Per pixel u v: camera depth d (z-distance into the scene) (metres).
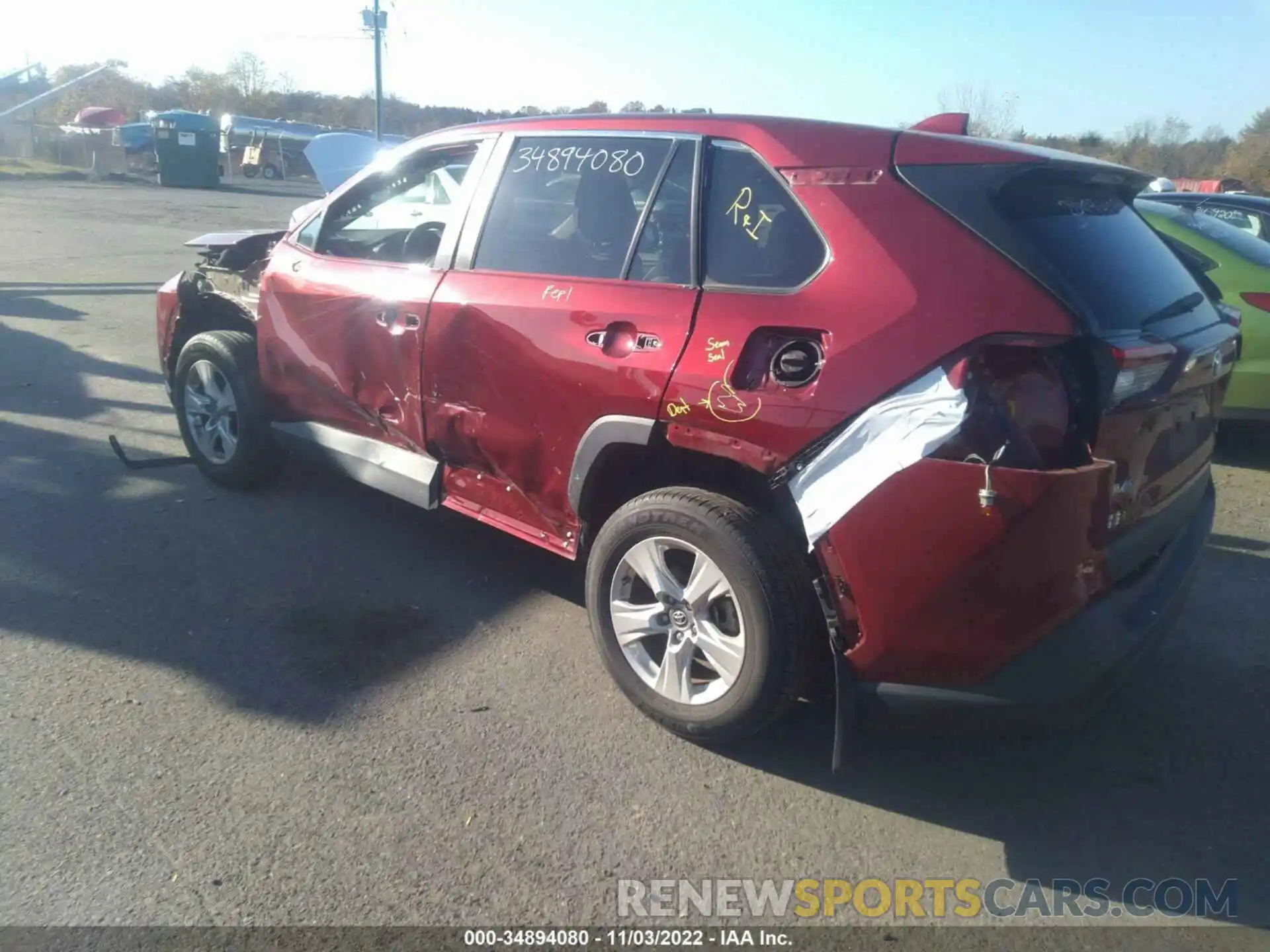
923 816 3.15
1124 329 2.87
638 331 3.41
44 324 10.23
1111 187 3.43
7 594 4.33
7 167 39.97
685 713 3.36
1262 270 6.32
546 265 3.82
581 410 3.56
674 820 3.08
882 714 3.01
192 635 4.04
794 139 3.30
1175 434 3.19
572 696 3.72
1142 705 3.79
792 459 3.02
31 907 2.64
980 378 2.72
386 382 4.37
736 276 3.28
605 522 3.78
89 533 4.99
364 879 2.79
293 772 3.22
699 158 3.50
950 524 2.73
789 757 3.41
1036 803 3.23
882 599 2.87
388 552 4.92
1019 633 2.76
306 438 4.96
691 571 3.43
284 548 4.91
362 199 4.80
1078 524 2.69
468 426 4.04
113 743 3.33
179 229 20.83
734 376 3.13
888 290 2.91
